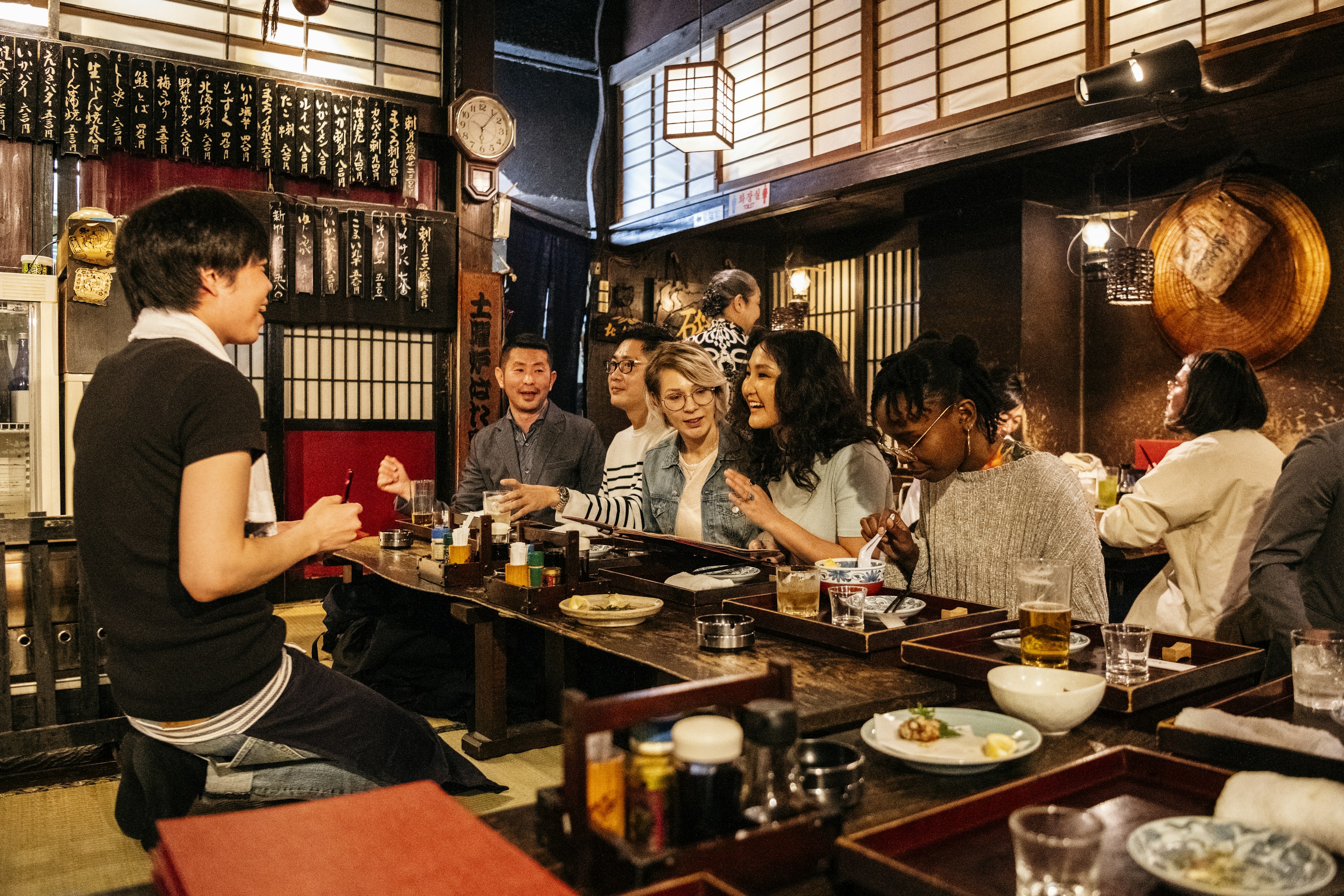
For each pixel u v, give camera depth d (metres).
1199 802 1.09
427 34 7.26
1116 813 1.07
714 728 1.01
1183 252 6.15
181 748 1.90
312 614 6.05
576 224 8.85
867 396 8.17
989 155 5.99
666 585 2.42
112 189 6.06
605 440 8.91
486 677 3.16
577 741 0.93
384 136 6.85
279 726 1.92
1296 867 0.87
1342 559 2.02
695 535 2.96
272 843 0.97
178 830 0.99
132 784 2.20
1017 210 6.35
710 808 0.97
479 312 7.19
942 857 0.97
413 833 0.99
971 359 2.19
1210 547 2.75
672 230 8.34
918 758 1.20
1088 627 1.91
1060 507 2.17
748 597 2.22
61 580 3.02
